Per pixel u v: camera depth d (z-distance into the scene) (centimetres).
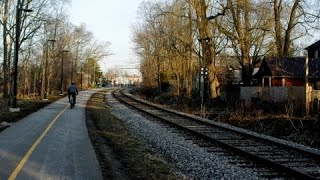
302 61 4784
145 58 7300
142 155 1377
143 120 2814
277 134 2228
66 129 1931
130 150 1459
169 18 5109
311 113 2600
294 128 2217
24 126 2022
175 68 6172
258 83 5119
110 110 3788
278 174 1166
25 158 1195
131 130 2255
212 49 4328
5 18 4281
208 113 3400
